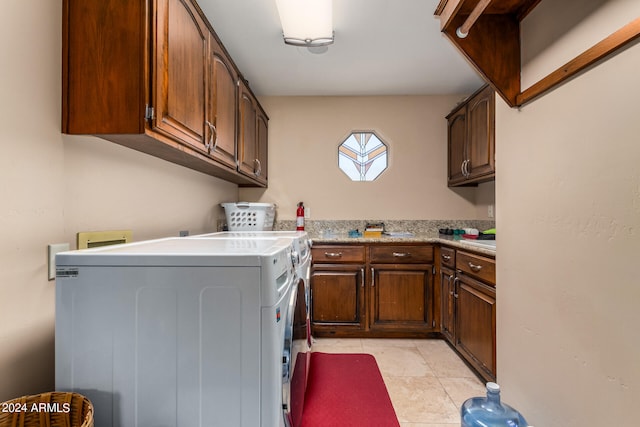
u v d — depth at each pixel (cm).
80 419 74
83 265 80
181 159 162
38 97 94
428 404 170
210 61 159
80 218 110
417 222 312
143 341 80
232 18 187
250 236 161
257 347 79
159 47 110
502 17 130
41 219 95
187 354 79
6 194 85
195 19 141
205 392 79
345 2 173
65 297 80
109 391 80
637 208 81
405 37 207
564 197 107
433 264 258
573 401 103
